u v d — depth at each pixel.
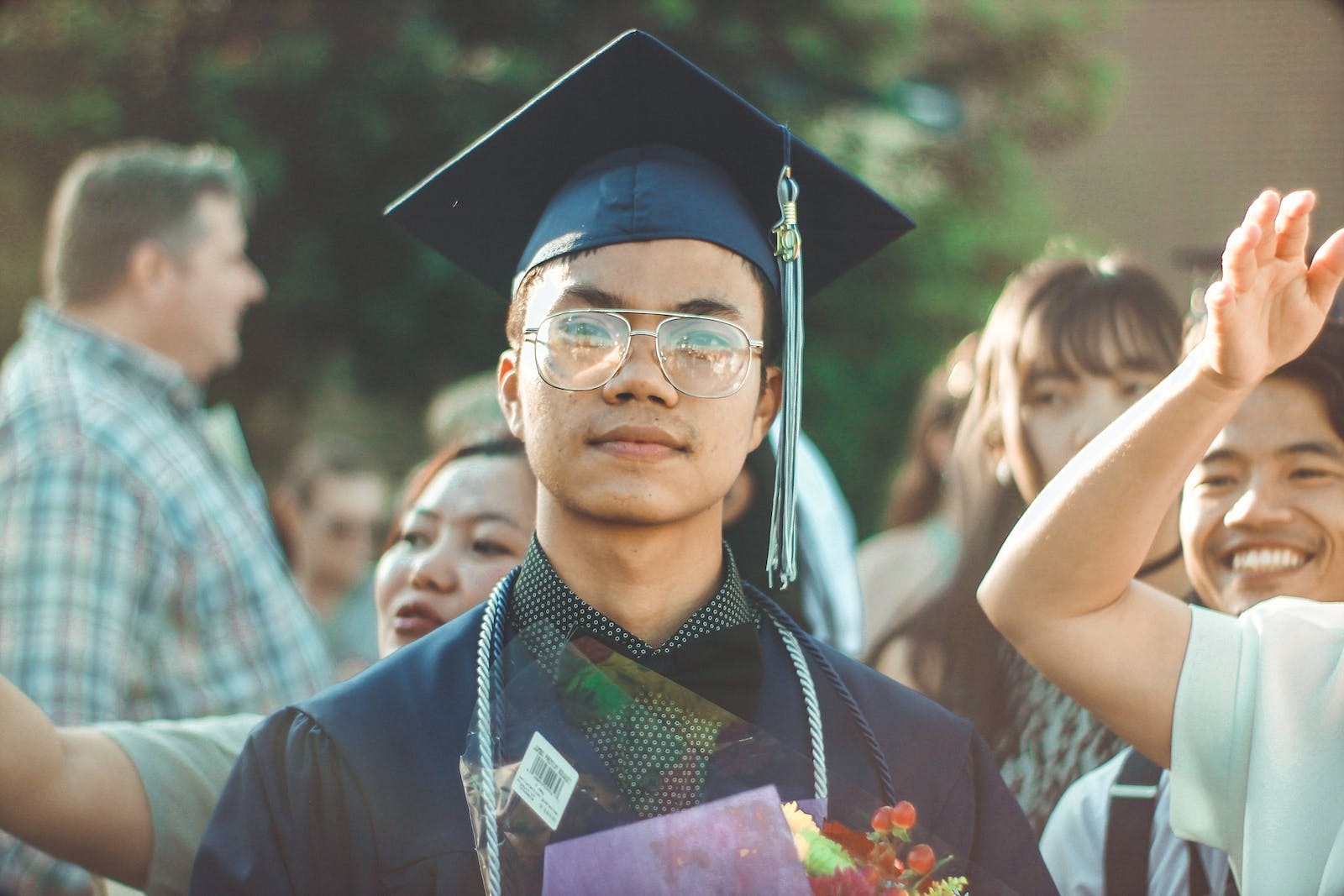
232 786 1.85
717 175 2.01
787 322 1.92
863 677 2.01
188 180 3.59
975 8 12.05
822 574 2.93
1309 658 1.87
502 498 2.43
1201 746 1.88
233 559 3.32
